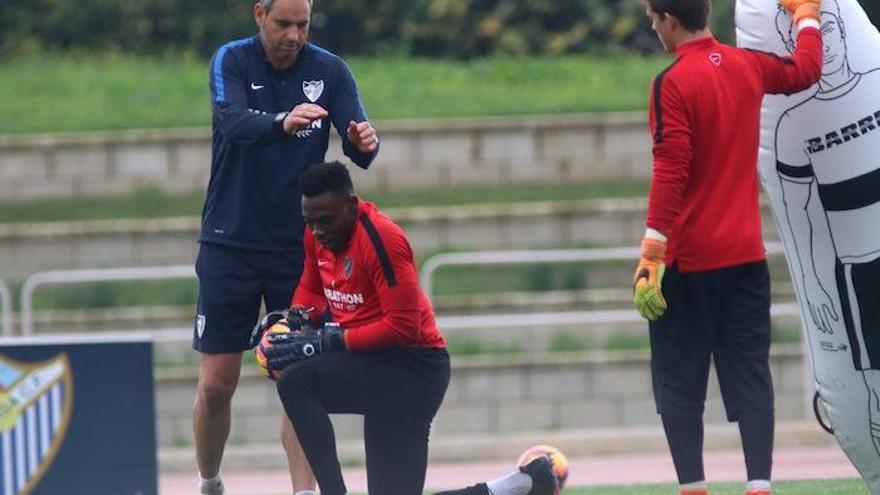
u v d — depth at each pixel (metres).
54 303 63.72
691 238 24.70
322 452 24.55
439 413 53.19
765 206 66.38
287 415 25.06
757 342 25.09
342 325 25.03
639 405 53.44
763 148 26.00
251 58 27.28
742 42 25.75
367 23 90.81
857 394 26.31
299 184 25.45
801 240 26.19
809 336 26.89
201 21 92.06
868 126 25.23
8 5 93.31
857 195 25.39
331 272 24.81
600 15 91.19
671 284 24.95
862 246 25.59
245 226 27.55
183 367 55.38
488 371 53.53
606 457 48.38
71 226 66.94
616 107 77.00
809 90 25.25
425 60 88.81
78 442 23.80
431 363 24.83
